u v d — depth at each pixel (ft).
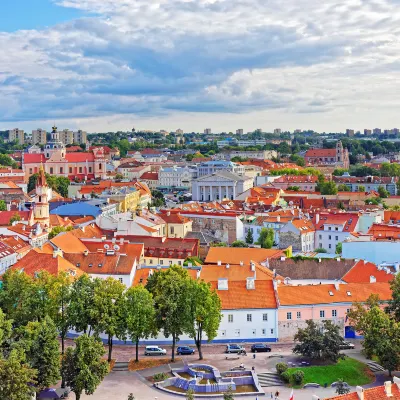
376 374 513.86
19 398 402.31
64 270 620.90
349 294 607.37
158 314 536.01
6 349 448.65
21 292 533.96
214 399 463.42
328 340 522.47
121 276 648.38
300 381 489.67
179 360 536.42
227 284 597.93
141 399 461.37
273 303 587.68
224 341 584.81
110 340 529.04
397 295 552.41
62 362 456.04
